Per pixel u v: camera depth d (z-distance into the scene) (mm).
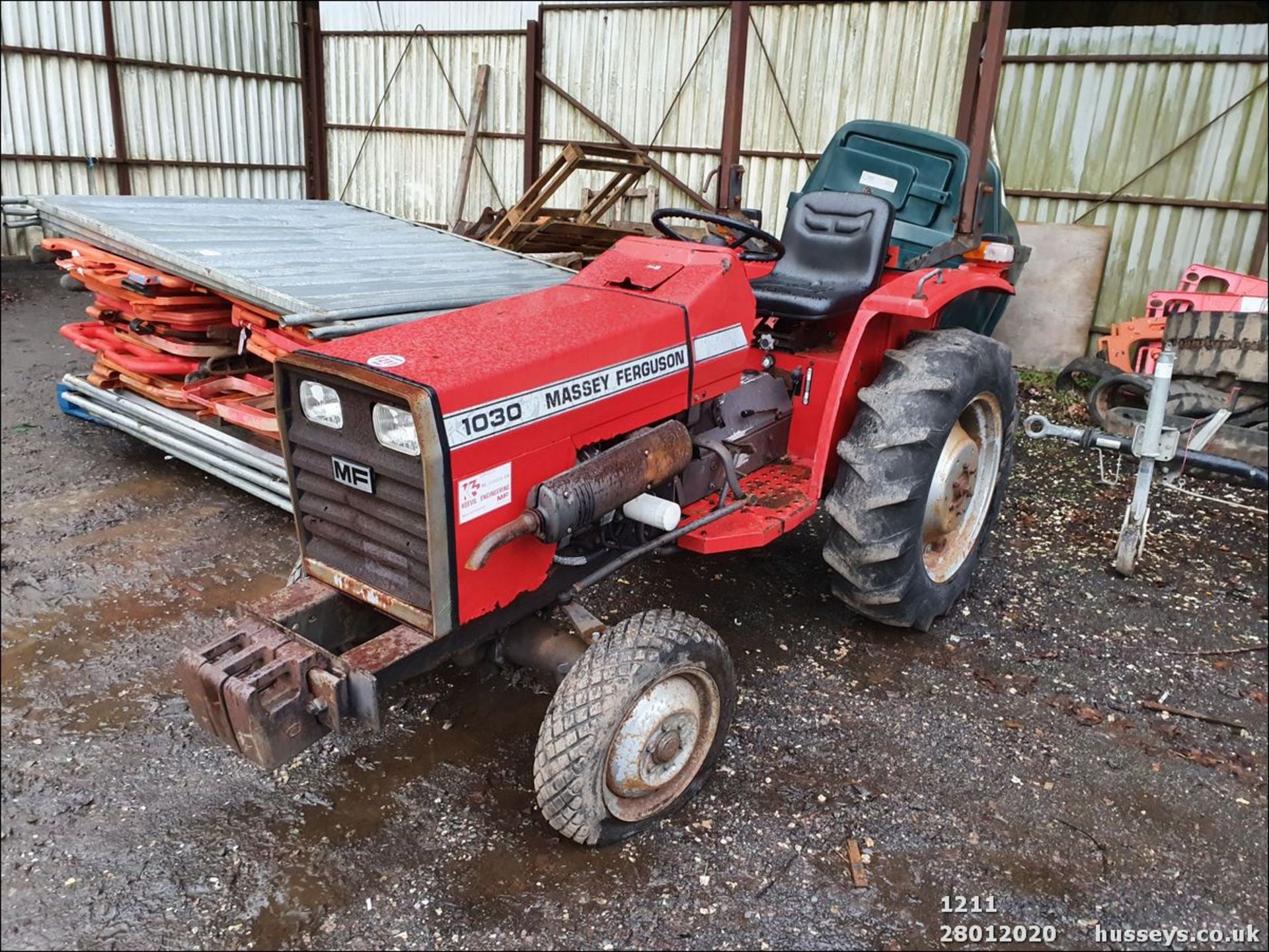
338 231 4930
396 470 1817
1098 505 4445
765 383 3035
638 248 2691
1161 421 3445
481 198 10477
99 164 10102
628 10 8664
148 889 1998
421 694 2713
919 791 2389
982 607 3385
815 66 7816
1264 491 4648
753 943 1912
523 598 2164
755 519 2580
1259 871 2184
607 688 1957
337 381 1848
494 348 2000
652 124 8859
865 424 2768
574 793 1966
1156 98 6695
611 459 2066
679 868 2098
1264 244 6586
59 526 3781
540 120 9602
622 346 2207
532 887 2027
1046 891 2092
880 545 2699
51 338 7062
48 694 2670
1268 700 2865
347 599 2137
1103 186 7020
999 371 3084
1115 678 2957
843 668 2936
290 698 1799
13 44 9273
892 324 3084
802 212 3357
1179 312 4984
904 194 4582
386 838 2164
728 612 3250
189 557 3543
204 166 10914
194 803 2260
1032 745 2598
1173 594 3549
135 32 10039
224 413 3801
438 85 10406
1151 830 2299
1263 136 6469
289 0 11047
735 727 2609
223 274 3557
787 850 2166
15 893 1978
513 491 1951
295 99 11516
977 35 5828
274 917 1938
